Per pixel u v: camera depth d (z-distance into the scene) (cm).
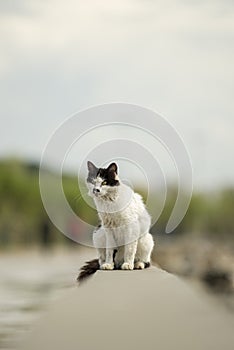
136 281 1190
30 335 834
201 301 1020
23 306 2270
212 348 750
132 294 1062
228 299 1397
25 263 6412
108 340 798
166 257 4066
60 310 957
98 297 1039
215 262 4484
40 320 941
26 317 1941
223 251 5978
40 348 779
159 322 873
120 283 1167
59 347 779
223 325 850
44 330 850
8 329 1705
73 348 772
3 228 8606
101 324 873
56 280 3566
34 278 4022
